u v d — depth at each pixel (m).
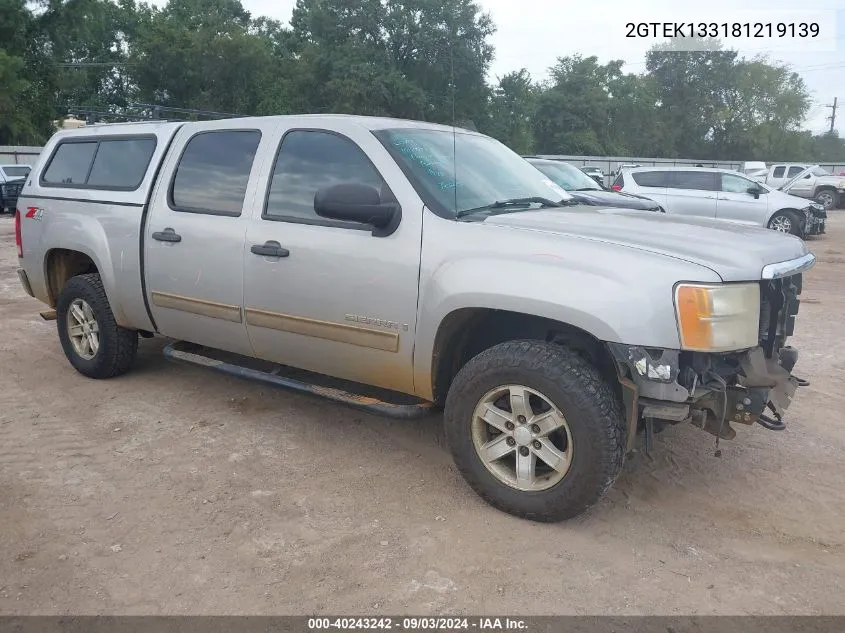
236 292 4.18
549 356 3.13
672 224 3.57
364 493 3.62
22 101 43.03
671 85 61.62
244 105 51.38
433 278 3.40
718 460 3.98
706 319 2.90
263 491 3.64
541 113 57.78
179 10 56.91
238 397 4.98
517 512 3.32
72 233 5.09
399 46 37.38
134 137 4.97
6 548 3.14
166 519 3.37
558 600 2.77
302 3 59.62
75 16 44.09
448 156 3.99
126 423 4.52
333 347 3.86
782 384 3.35
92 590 2.85
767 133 59.88
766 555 3.07
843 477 3.78
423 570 2.96
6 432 4.39
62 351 6.12
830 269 11.38
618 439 3.07
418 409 3.65
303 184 3.96
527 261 3.16
